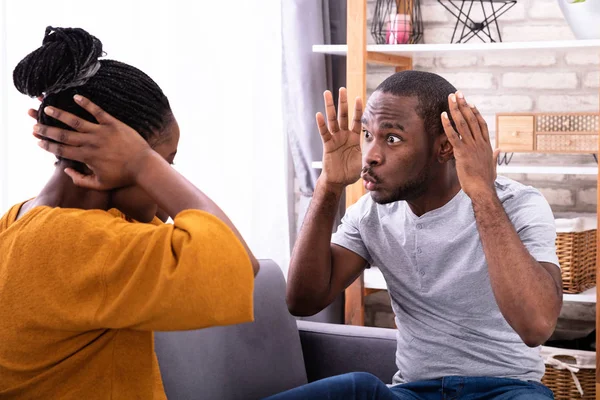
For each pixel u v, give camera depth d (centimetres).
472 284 162
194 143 264
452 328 165
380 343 200
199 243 96
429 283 167
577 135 259
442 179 163
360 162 159
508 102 309
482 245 148
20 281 100
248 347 188
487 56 310
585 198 302
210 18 268
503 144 268
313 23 295
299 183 304
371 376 147
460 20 313
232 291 97
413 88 158
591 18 254
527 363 164
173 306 95
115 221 102
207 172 270
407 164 158
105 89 105
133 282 96
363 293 275
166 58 253
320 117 156
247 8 282
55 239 100
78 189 109
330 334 206
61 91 105
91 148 104
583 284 263
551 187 305
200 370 175
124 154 104
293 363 198
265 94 292
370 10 325
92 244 99
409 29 290
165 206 103
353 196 270
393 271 171
